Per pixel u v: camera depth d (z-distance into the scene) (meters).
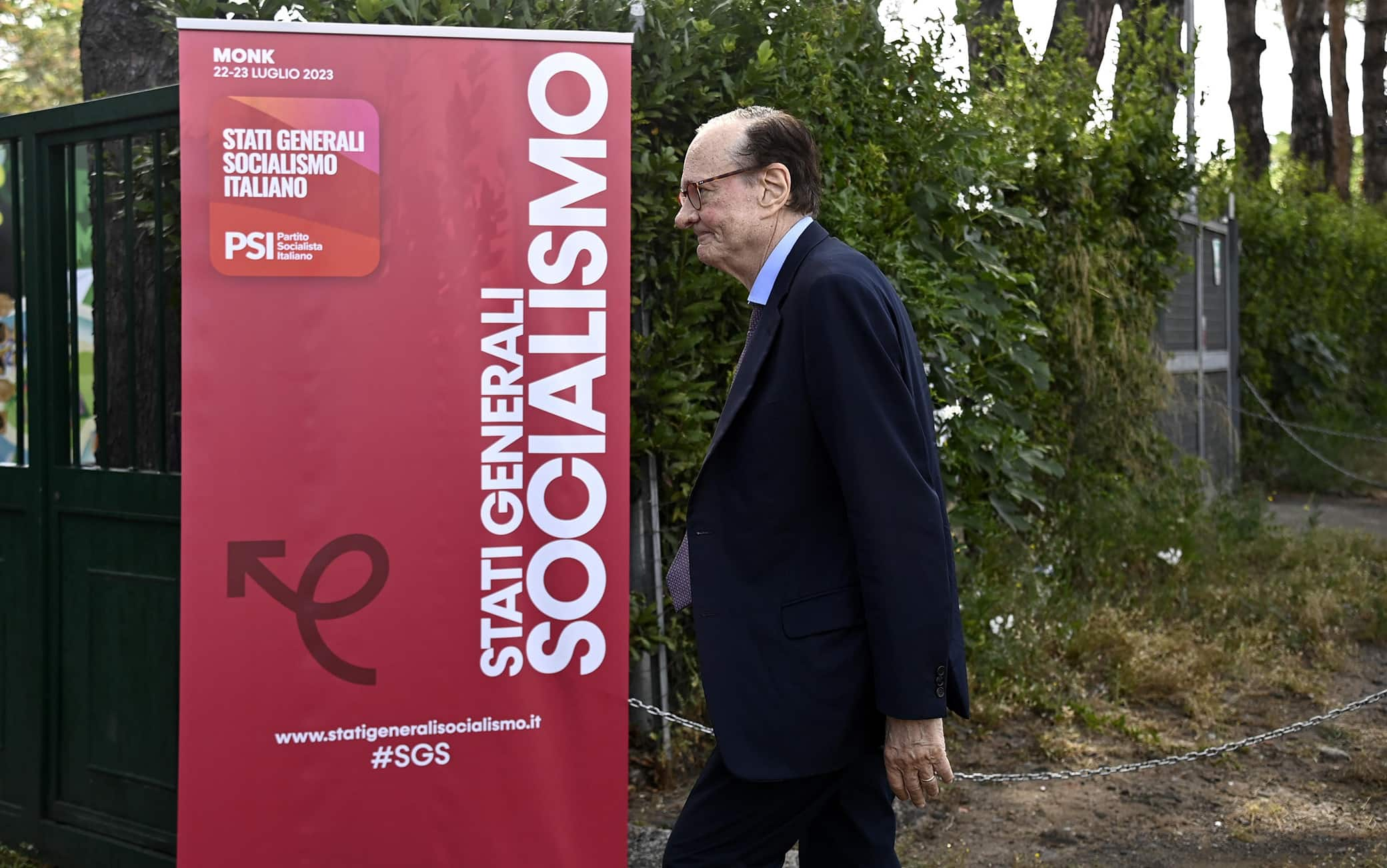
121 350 4.02
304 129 2.59
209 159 2.56
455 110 2.65
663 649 4.21
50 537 3.43
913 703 1.98
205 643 2.61
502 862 2.77
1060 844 3.83
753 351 2.18
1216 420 9.33
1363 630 6.30
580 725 2.79
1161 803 4.15
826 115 4.42
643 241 3.98
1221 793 4.24
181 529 2.58
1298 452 11.33
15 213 3.50
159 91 3.17
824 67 4.36
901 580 1.96
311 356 2.62
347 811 2.70
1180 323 8.72
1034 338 5.88
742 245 2.29
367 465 2.66
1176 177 7.11
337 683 2.67
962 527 5.45
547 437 2.73
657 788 4.11
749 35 4.23
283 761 2.66
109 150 3.98
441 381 2.68
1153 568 6.59
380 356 2.65
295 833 2.68
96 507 3.33
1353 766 4.41
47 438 3.41
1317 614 6.19
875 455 1.98
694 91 4.00
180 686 2.61
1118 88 7.23
